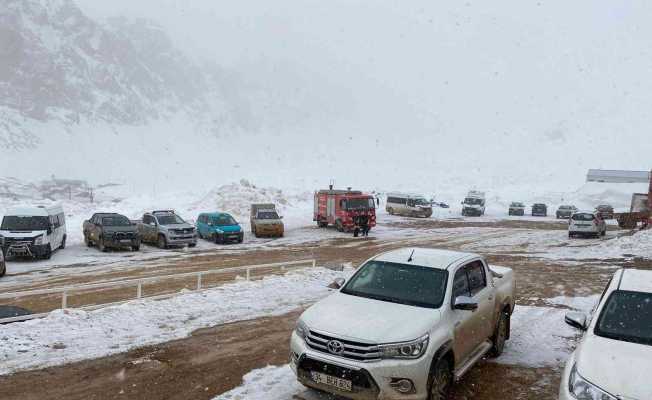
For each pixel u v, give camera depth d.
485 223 44.66
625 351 5.11
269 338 8.92
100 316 9.62
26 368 7.11
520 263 20.98
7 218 21.52
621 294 6.00
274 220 31.17
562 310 11.86
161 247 25.45
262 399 6.27
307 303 11.70
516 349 8.65
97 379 6.85
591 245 27.61
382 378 5.39
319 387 5.72
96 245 25.33
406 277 6.88
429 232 35.12
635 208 40.72
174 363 7.54
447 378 6.17
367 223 31.77
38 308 11.74
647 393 4.47
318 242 28.66
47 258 21.30
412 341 5.54
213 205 42.34
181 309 10.59
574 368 5.01
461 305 6.30
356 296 6.70
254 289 12.77
